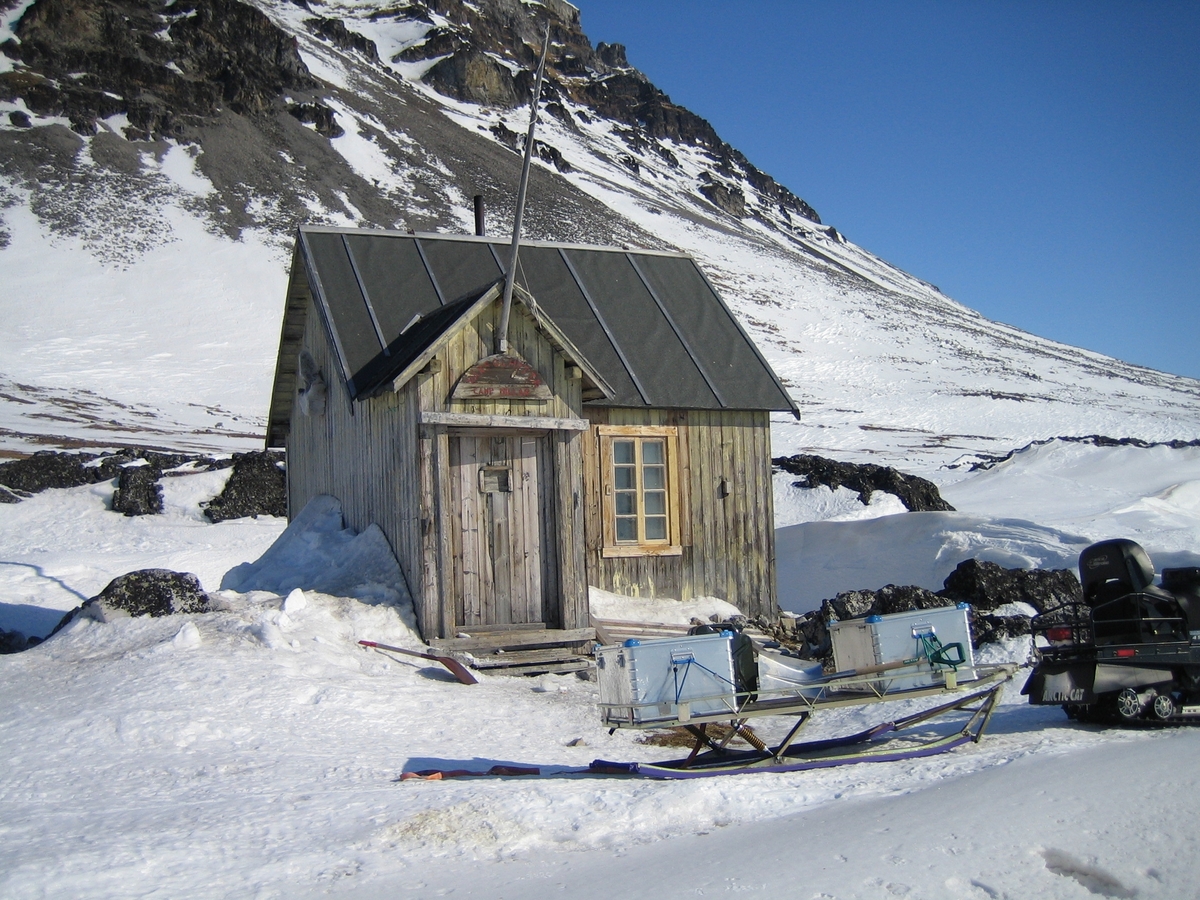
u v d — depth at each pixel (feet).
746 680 27.86
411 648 37.35
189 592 36.45
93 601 35.73
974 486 86.07
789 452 170.71
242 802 21.12
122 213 332.80
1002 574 44.01
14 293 258.57
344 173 450.71
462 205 470.80
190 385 197.67
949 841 17.07
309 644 34.68
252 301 282.97
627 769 23.85
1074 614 28.68
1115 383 386.32
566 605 40.37
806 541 64.03
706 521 47.14
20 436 124.36
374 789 22.30
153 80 440.04
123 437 134.72
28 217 312.71
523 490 40.91
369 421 44.42
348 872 16.92
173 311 264.93
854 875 15.79
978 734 25.82
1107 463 88.84
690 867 16.60
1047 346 515.50
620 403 44.62
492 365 39.68
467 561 39.68
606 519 45.03
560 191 568.82
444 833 18.72
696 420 47.32
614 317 49.39
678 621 43.83
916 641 25.80
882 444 189.88
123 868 16.70
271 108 479.82
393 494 41.32
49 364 201.57
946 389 302.45
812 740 29.09
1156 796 18.76
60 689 29.30
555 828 19.35
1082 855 16.56
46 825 19.35
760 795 21.12
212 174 392.68
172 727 26.23
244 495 79.25
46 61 424.87
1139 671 27.02
